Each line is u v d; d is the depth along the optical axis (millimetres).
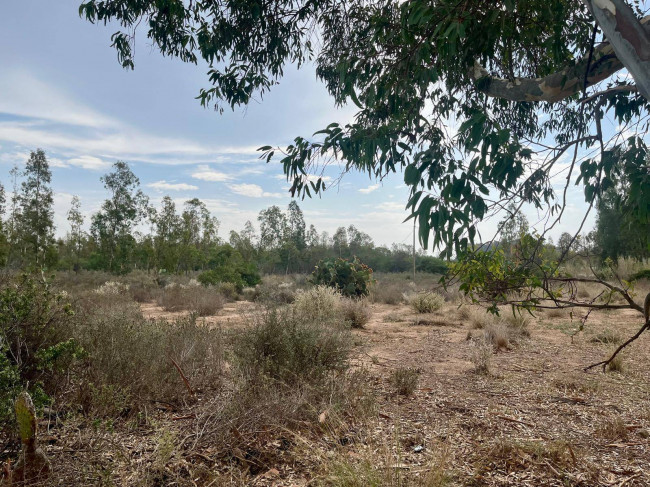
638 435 3453
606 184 2283
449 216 1691
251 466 2742
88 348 3697
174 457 2750
